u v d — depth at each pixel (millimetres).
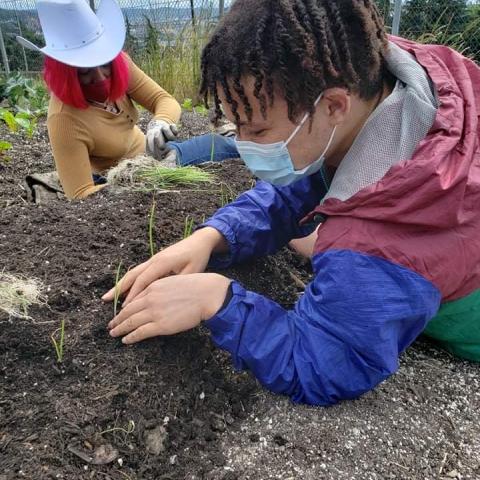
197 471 1267
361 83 1227
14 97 4996
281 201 1748
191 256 1535
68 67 2393
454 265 1263
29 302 1487
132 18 6539
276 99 1178
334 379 1305
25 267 1635
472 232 1277
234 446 1337
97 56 2428
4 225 1894
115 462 1227
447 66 1434
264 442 1347
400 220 1196
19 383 1337
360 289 1201
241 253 1707
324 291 1250
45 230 1836
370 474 1291
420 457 1349
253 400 1453
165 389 1379
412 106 1233
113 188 2229
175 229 1908
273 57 1113
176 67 6105
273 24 1116
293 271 2008
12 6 9453
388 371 1276
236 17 1173
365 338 1230
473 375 1631
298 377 1334
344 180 1250
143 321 1349
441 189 1157
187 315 1320
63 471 1174
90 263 1665
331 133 1279
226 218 1680
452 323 1535
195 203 2143
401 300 1209
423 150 1202
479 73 1432
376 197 1185
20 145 4023
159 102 3055
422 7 6035
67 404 1290
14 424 1249
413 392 1535
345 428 1385
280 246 1821
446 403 1517
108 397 1308
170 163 2527
